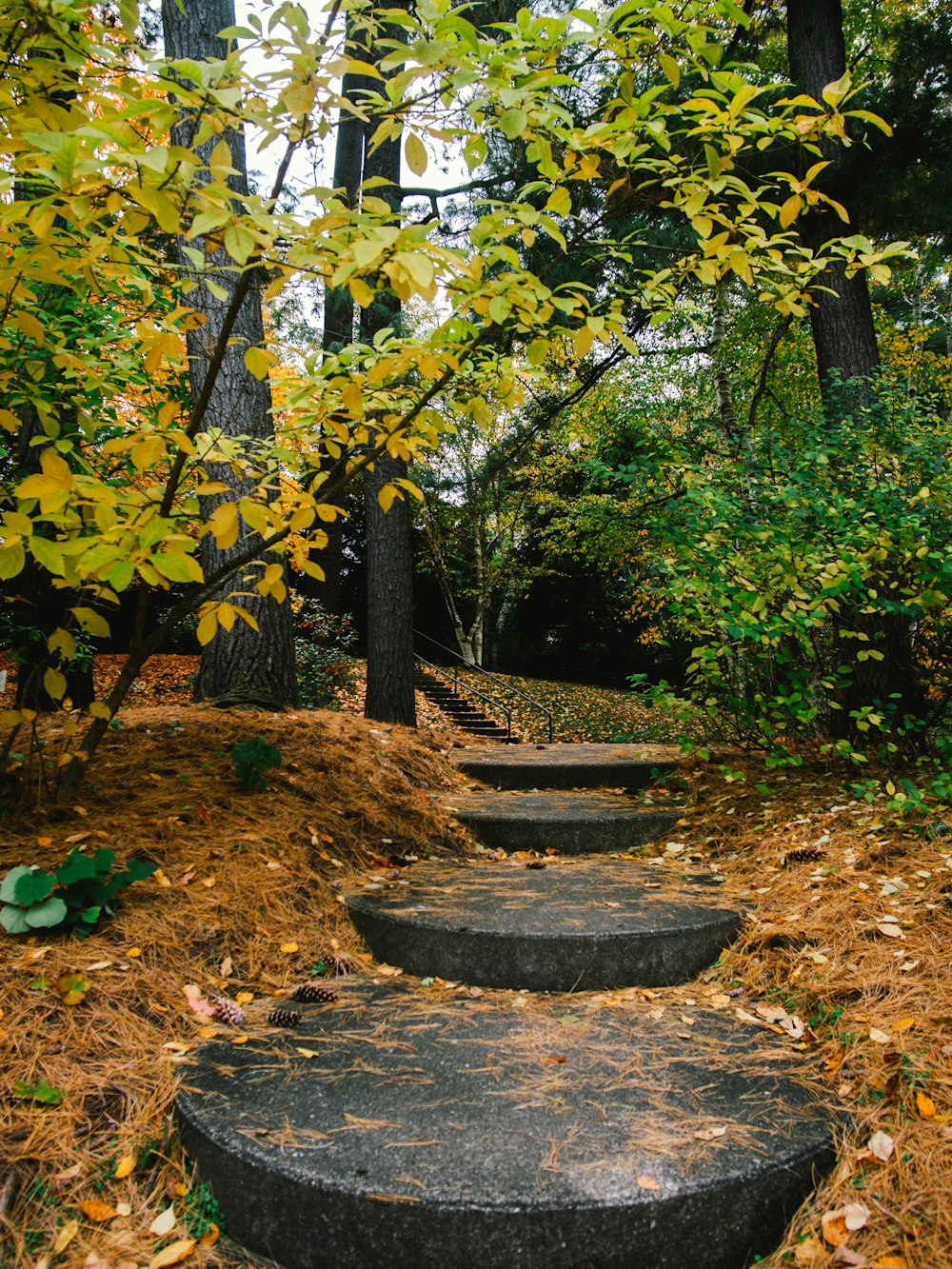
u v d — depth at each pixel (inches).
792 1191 62.6
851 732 181.5
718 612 153.8
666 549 171.3
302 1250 59.6
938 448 170.7
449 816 155.9
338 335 299.0
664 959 100.3
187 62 58.6
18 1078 69.7
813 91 222.7
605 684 897.5
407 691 307.6
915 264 388.5
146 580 78.1
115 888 91.4
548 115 71.1
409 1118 67.8
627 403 494.0
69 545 73.7
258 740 133.0
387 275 68.1
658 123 77.8
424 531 740.7
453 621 892.0
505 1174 60.1
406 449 101.6
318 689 387.2
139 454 76.7
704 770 181.0
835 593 148.0
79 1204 61.3
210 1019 84.5
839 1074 75.2
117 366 118.0
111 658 538.6
